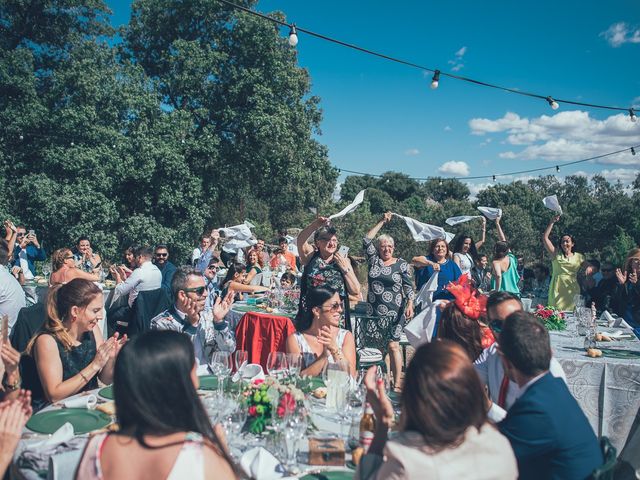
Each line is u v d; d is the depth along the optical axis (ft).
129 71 68.95
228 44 76.89
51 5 72.33
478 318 10.68
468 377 5.41
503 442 5.53
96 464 4.98
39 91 71.61
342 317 17.25
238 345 16.24
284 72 74.90
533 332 7.41
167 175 68.03
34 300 26.63
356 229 73.72
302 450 7.56
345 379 8.93
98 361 10.09
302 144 78.79
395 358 18.97
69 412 8.64
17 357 9.82
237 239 31.68
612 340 15.83
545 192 184.75
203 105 76.38
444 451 5.28
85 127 64.64
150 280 19.33
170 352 5.18
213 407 7.95
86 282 10.67
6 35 72.54
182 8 75.56
